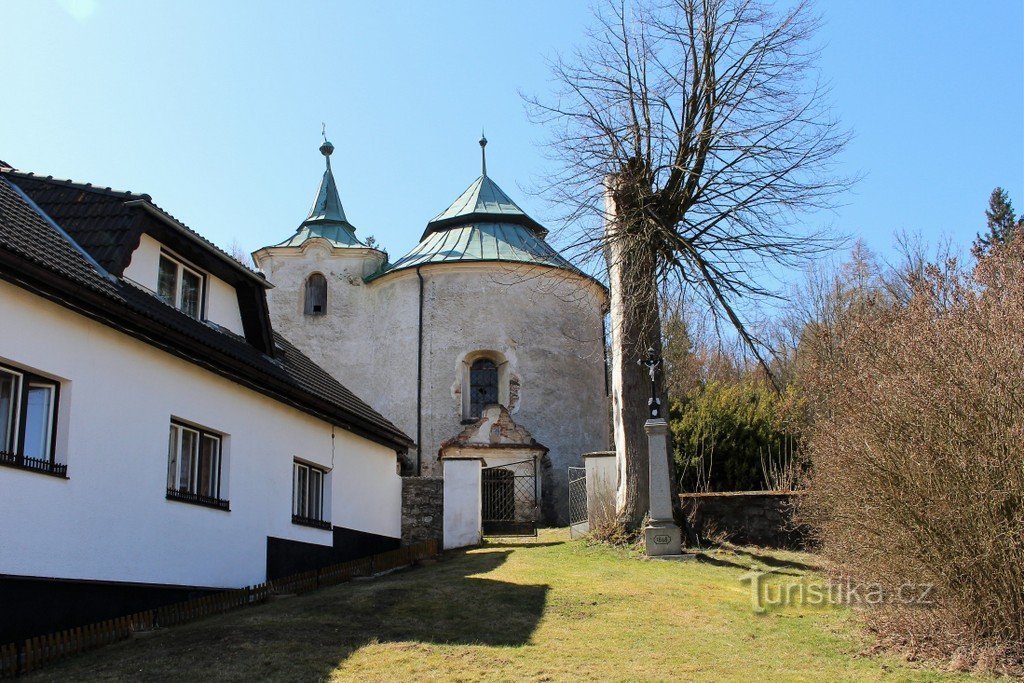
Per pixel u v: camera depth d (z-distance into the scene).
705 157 17.58
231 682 8.83
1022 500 9.09
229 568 13.87
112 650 10.06
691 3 17.80
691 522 17.28
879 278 37.31
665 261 17.52
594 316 30.41
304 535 16.27
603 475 18.73
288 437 15.99
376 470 19.59
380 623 11.16
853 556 11.63
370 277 30.70
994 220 37.09
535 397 28.56
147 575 11.99
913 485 10.05
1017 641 9.23
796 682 9.07
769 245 17.67
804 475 17.12
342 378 30.33
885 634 10.34
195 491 13.42
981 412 9.55
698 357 29.28
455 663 9.55
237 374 14.43
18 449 10.28
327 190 33.41
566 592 12.94
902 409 10.43
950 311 11.55
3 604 9.68
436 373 28.56
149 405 12.31
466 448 26.20
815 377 20.89
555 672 9.33
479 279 29.11
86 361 11.23
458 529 19.58
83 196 13.85
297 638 10.36
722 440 22.33
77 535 10.84
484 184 32.44
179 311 14.71
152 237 14.29
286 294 30.92
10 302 10.20
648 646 10.37
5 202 12.52
